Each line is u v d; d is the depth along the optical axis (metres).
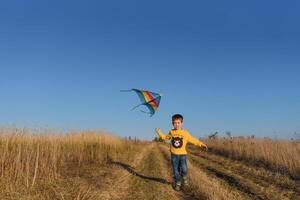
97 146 26.16
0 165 13.09
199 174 15.22
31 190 11.15
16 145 15.34
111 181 13.95
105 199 10.91
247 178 16.20
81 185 12.38
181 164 13.12
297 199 11.83
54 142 17.22
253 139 31.23
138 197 11.59
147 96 12.88
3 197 10.10
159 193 12.21
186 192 12.72
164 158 26.38
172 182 14.60
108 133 31.52
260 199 11.88
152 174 16.67
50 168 14.48
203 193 11.93
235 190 13.38
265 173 17.73
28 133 16.25
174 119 13.24
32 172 13.44
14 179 11.92
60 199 10.38
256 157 24.06
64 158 17.70
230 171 18.67
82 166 17.69
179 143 13.06
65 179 13.40
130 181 14.38
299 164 17.75
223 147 33.50
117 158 23.81
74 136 24.14
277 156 20.36
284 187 13.97
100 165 18.92
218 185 13.16
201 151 37.97
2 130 15.68
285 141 25.39
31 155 14.00
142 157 26.50
